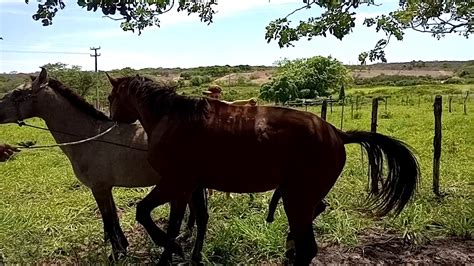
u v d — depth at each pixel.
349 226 6.04
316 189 4.36
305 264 4.38
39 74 5.32
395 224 6.13
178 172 4.54
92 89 34.94
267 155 4.31
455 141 13.87
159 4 5.51
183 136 4.46
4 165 12.18
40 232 6.17
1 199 8.35
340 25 6.01
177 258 5.22
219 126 4.41
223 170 4.43
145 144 5.30
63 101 5.38
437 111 7.64
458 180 8.82
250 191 4.54
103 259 5.17
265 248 5.38
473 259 5.30
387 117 24.11
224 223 6.13
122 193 8.31
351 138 4.62
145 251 5.57
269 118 4.39
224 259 5.23
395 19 6.89
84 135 5.39
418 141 14.55
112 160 5.29
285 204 4.44
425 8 6.72
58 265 5.23
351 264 5.21
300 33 6.32
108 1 4.66
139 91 4.88
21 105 5.27
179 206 4.80
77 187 9.27
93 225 6.46
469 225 6.03
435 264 5.19
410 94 44.47
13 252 5.45
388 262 5.25
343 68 41.72
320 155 4.29
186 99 4.57
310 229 4.45
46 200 8.14
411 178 4.57
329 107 31.97
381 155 4.63
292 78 38.66
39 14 4.68
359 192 7.70
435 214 6.50
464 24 6.80
